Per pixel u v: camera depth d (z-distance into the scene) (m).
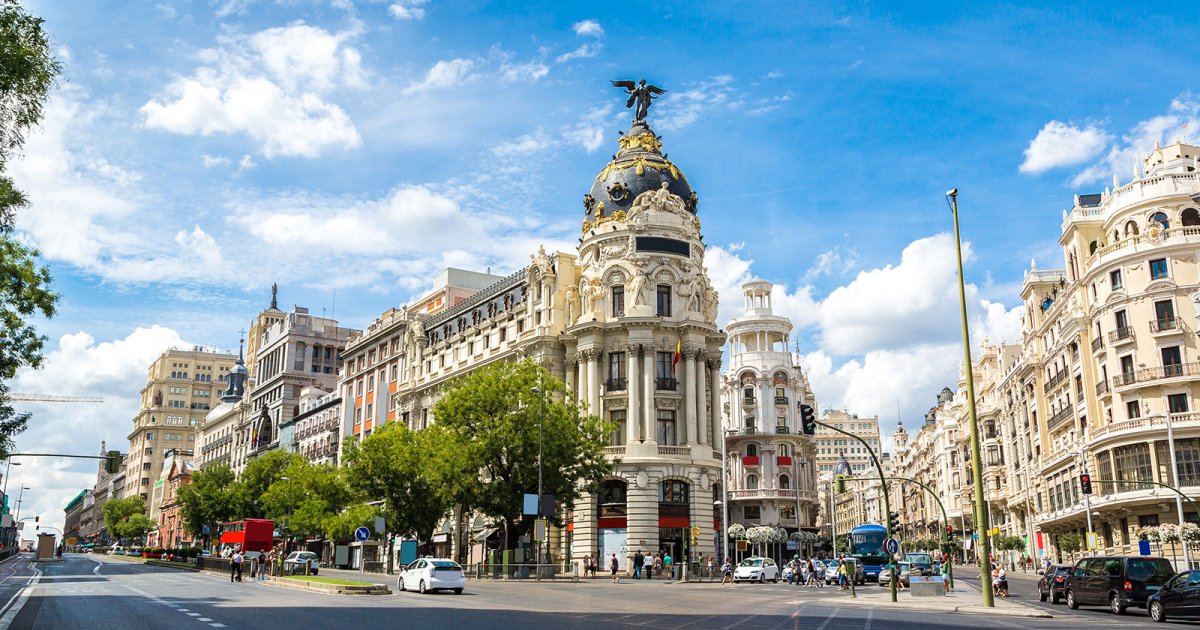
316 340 153.50
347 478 70.31
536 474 65.25
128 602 35.94
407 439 70.06
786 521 122.38
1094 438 76.94
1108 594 38.84
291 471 91.62
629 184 85.50
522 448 65.06
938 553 154.88
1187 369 70.38
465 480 64.19
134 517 190.12
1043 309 98.44
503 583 59.25
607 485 77.81
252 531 79.81
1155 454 70.25
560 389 69.88
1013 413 111.88
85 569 84.94
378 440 69.31
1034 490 102.69
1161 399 71.62
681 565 71.75
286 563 73.56
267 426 153.62
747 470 125.38
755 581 73.50
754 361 131.00
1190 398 70.25
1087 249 83.12
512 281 92.31
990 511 124.56
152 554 111.06
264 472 110.50
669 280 82.00
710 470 80.00
